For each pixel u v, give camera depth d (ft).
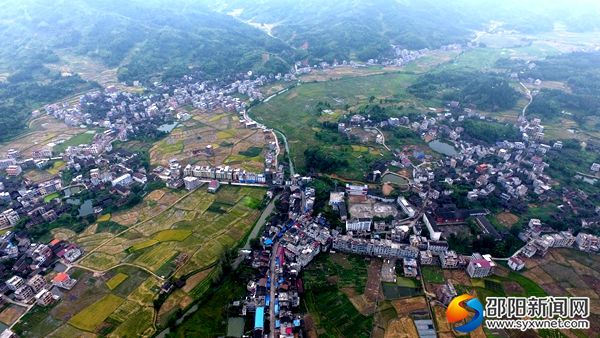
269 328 586.04
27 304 641.40
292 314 600.39
